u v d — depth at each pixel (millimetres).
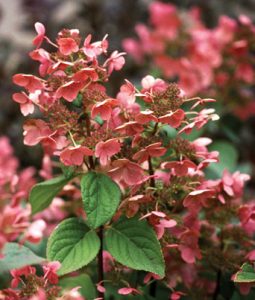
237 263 1260
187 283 1305
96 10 2535
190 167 1187
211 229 1314
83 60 1141
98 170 1187
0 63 2566
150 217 1160
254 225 1295
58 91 1125
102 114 1133
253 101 1899
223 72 1828
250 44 1782
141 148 1159
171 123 1137
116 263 1245
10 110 2451
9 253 1128
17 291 1160
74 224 1183
